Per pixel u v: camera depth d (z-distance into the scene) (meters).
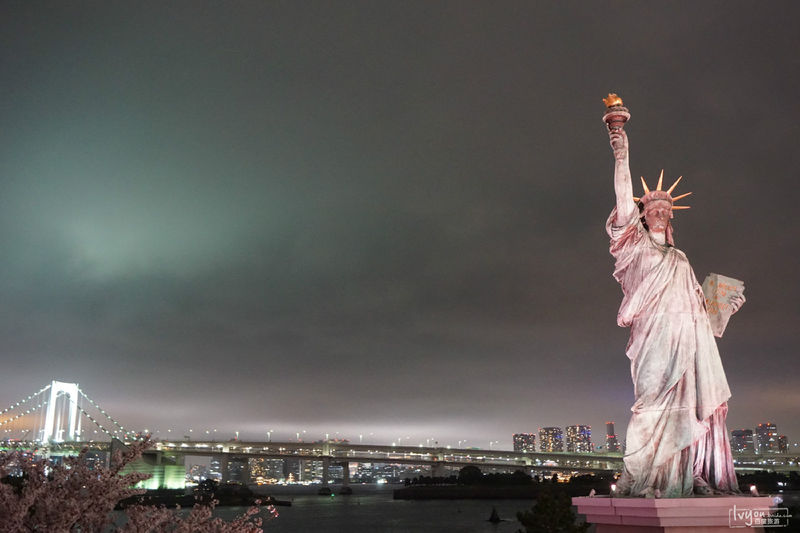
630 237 21.03
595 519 19.11
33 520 15.17
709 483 19.42
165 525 17.75
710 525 17.08
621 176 20.95
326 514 194.12
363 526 151.75
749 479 102.00
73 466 16.42
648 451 19.41
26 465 15.67
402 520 166.62
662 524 17.16
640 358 20.22
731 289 21.86
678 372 19.48
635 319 20.77
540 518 21.05
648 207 21.59
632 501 17.84
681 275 20.38
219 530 18.19
